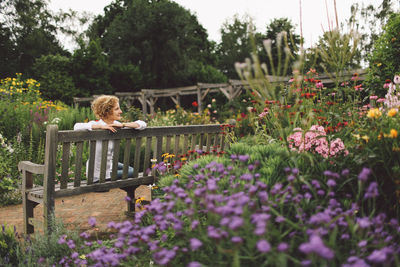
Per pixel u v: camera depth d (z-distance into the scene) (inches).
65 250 97.2
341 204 79.7
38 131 253.3
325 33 98.0
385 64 210.4
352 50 95.5
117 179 137.8
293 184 75.0
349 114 119.0
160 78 1379.2
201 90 704.4
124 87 1151.6
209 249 67.0
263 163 95.4
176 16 1354.6
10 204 190.7
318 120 116.6
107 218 155.1
